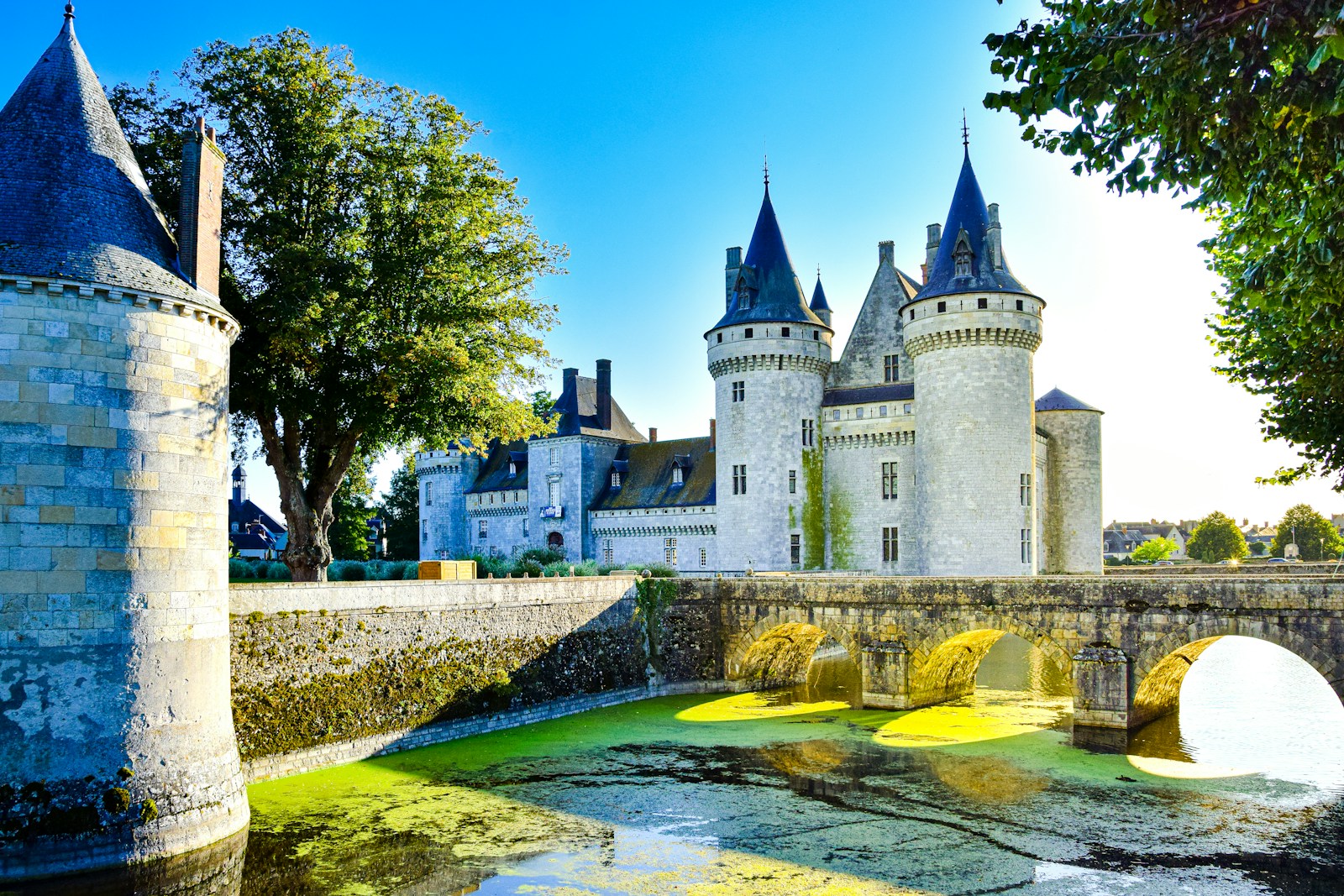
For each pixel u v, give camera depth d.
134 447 14.97
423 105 27.08
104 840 14.10
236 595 20.44
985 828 18.77
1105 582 26.98
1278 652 48.03
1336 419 18.08
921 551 45.06
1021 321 43.47
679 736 26.88
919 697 31.48
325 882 15.63
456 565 28.28
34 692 13.86
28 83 16.64
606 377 65.94
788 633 36.62
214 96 24.06
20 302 14.20
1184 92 8.77
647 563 58.00
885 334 53.25
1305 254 10.27
